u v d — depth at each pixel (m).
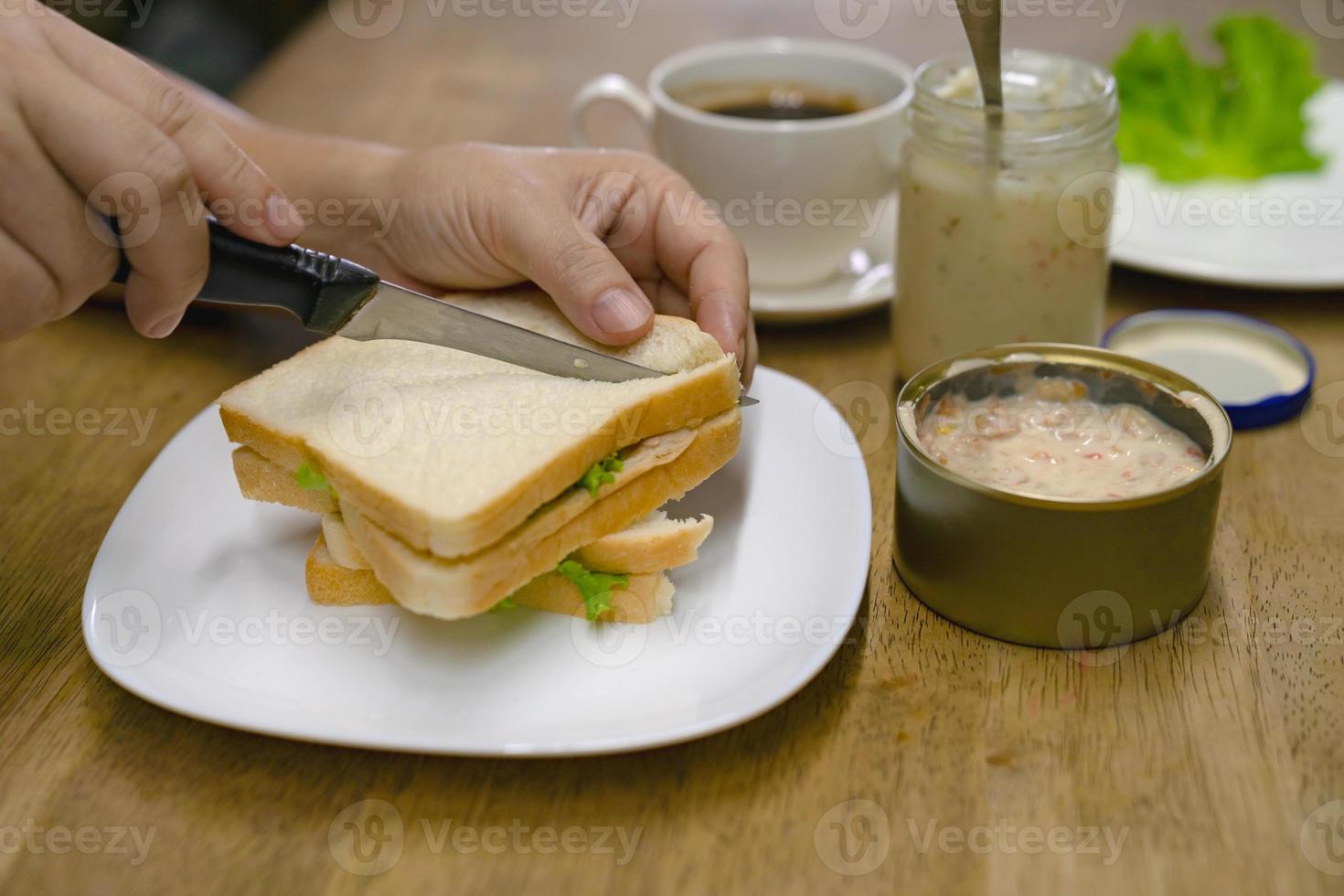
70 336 0.70
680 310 0.64
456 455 0.53
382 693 0.52
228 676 0.52
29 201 0.52
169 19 1.03
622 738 0.49
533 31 1.02
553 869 0.48
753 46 0.75
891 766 0.50
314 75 0.94
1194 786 0.50
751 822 0.49
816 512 0.57
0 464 0.63
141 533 0.57
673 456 0.55
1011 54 0.64
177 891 0.48
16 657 0.55
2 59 0.52
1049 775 0.50
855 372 0.67
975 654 0.54
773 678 0.51
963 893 0.47
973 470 0.55
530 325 0.61
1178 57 0.77
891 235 0.75
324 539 0.56
